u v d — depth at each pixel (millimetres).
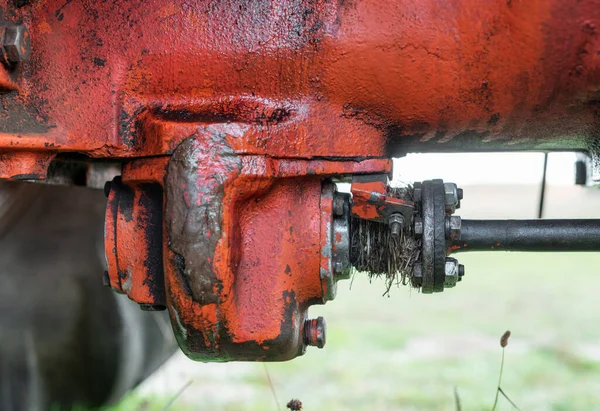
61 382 3367
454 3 1705
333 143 1803
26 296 3367
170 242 1678
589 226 1962
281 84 1808
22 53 1779
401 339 5406
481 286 7770
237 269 1801
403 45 1737
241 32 1808
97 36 1842
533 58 1690
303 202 1879
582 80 1694
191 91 1838
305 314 1980
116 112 1822
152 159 1773
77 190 3191
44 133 1794
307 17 1784
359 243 1960
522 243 1969
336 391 4152
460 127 1884
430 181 1975
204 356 1868
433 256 1867
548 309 6500
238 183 1701
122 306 3311
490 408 3771
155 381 4391
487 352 5016
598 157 2100
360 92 1796
